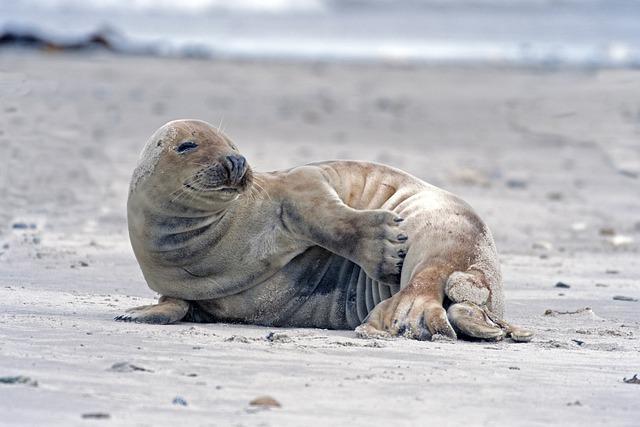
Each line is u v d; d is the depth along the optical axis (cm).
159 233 2808
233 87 10750
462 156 7688
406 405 1995
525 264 4259
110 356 2323
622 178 6844
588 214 5653
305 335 2681
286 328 2902
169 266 2847
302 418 1877
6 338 2489
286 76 11775
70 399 1952
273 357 2369
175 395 2006
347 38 17875
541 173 7025
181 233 2800
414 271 2772
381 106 9981
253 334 2706
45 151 6022
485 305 2733
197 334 2631
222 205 2767
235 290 2888
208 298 2898
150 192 2786
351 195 2952
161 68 11756
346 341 2567
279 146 7894
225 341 2552
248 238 2847
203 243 2814
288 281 2903
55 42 12912
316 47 15912
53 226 4759
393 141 8344
